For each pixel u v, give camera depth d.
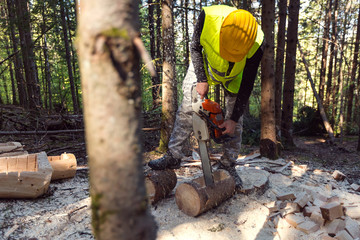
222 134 2.15
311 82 9.10
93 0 0.49
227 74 2.17
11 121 5.23
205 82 2.13
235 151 2.62
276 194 2.69
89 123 0.53
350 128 12.73
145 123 5.46
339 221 2.13
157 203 2.42
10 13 8.42
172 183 2.52
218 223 2.13
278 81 6.04
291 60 6.75
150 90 8.50
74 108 12.27
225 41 1.90
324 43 13.07
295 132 11.36
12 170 2.48
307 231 2.06
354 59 12.35
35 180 2.32
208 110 2.02
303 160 5.08
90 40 0.50
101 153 0.52
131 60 0.52
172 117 4.32
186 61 9.19
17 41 11.77
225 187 2.34
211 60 2.07
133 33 0.52
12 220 2.04
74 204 2.35
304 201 2.39
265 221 2.20
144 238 0.57
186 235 1.95
